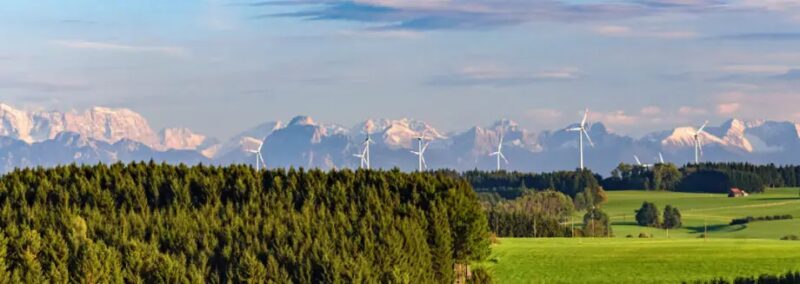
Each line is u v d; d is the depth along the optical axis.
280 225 179.25
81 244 154.75
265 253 164.50
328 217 197.25
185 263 157.25
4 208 189.75
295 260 159.38
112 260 149.00
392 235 175.25
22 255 147.50
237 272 153.38
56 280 146.00
